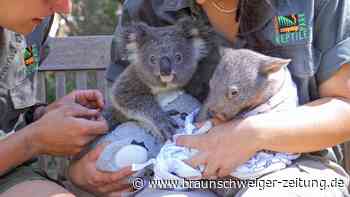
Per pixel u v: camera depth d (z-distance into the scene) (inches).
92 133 65.1
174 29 67.4
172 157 61.9
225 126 61.7
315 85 64.9
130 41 68.0
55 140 64.1
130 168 63.6
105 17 153.7
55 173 84.0
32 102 71.9
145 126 66.6
